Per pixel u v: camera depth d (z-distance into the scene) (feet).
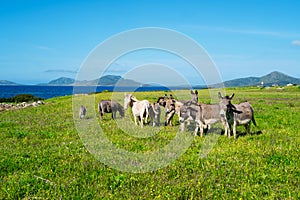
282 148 40.93
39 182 28.86
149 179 29.78
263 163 34.17
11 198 25.43
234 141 45.83
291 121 66.90
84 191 26.81
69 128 57.98
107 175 30.86
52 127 60.03
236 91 236.63
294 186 27.91
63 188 27.30
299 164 33.88
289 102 127.34
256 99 146.72
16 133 52.54
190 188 27.25
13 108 115.14
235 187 27.61
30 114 84.38
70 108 94.84
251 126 60.44
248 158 36.22
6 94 494.59
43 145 44.29
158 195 25.99
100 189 27.30
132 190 27.12
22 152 39.78
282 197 25.61
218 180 29.14
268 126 60.39
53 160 35.86
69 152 39.60
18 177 30.25
